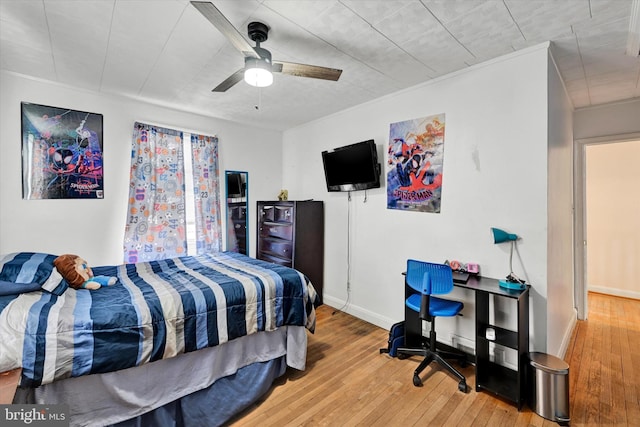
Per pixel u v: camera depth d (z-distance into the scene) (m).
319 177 4.04
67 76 2.67
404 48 2.21
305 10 1.76
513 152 2.27
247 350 2.04
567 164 2.95
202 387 1.79
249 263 2.79
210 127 3.91
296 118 3.98
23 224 2.68
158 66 2.48
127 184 3.22
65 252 2.87
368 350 2.73
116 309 1.58
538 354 2.04
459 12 1.78
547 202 2.12
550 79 2.17
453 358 2.52
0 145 2.57
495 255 2.38
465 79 2.53
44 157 2.76
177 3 1.70
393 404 1.98
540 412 1.87
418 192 2.87
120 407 1.54
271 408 1.96
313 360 2.55
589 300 4.19
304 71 2.00
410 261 2.43
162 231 3.42
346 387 2.17
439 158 2.71
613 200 4.39
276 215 4.04
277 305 2.18
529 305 2.19
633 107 3.05
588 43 2.09
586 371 2.39
